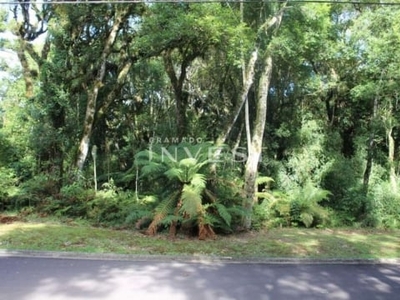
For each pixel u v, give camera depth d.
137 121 16.56
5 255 7.53
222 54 14.05
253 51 11.40
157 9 11.21
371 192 13.57
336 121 15.95
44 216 11.43
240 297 5.55
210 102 16.22
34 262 7.11
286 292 5.85
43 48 15.12
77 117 14.45
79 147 13.54
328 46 13.05
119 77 14.46
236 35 10.55
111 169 15.88
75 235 9.12
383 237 10.99
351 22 13.97
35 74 15.10
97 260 7.44
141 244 8.63
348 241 10.05
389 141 14.80
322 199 13.03
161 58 15.82
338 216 13.03
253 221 11.23
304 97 15.27
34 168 13.59
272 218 12.22
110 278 6.27
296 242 9.62
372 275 7.02
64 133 13.99
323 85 14.82
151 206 10.95
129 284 5.98
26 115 13.68
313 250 8.82
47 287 5.70
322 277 6.79
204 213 9.59
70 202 11.87
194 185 9.80
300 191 13.16
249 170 11.05
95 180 13.23
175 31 11.02
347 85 14.85
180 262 7.54
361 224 12.84
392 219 12.95
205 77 16.09
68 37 14.05
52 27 13.77
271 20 10.80
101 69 13.85
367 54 12.52
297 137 14.26
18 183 13.02
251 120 14.80
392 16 11.72
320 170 14.02
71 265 6.99
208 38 11.68
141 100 16.50
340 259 8.11
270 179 12.79
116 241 8.78
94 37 14.88
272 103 15.03
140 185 13.38
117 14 13.72
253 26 11.98
